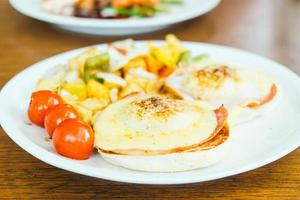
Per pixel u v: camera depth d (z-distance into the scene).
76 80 0.57
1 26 0.81
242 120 0.52
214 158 0.44
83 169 0.42
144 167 0.43
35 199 0.43
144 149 0.43
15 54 0.71
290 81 0.58
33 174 0.46
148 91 0.56
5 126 0.48
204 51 0.66
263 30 0.81
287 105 0.54
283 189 0.44
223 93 0.54
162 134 0.44
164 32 0.80
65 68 0.59
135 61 0.61
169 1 0.87
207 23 0.84
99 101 0.53
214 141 0.44
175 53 0.63
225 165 0.44
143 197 0.43
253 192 0.44
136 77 0.59
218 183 0.45
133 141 0.44
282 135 0.49
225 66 0.57
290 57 0.71
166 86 0.56
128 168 0.44
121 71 0.61
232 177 0.46
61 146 0.45
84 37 0.78
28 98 0.55
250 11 0.90
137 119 0.46
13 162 0.48
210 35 0.79
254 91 0.54
